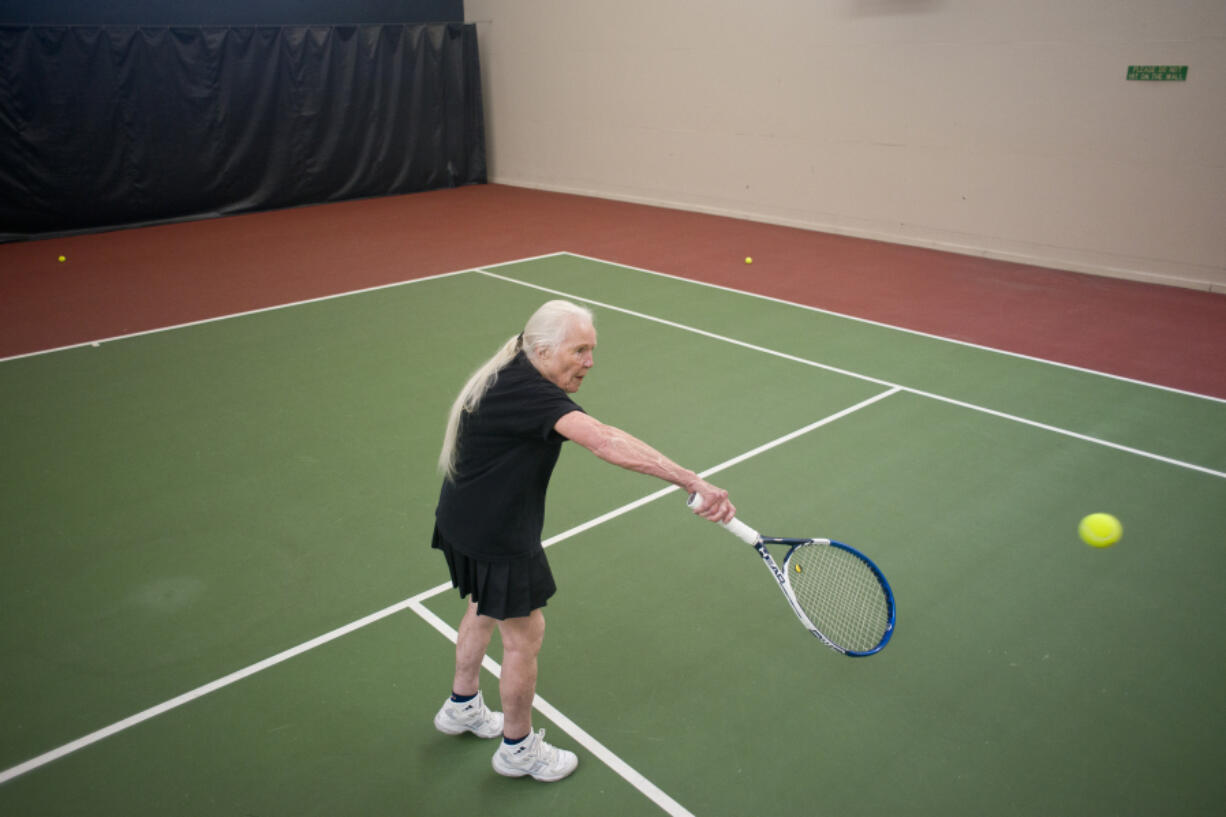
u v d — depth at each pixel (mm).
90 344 7691
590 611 4031
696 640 3842
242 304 8961
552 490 5117
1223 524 4750
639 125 14547
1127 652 3760
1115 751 3225
